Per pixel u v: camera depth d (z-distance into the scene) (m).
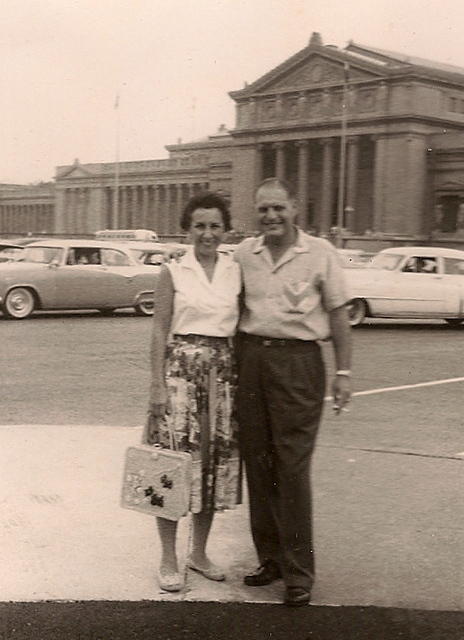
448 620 4.49
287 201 4.62
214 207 4.70
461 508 6.27
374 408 10.52
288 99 94.94
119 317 22.38
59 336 17.55
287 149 98.25
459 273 22.02
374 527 5.82
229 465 4.77
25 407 10.01
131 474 4.69
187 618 4.45
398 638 4.29
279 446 4.65
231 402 4.75
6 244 28.02
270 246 4.73
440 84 86.00
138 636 4.25
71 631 4.27
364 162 93.69
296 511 4.62
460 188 83.50
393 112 85.00
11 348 15.40
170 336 4.78
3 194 142.50
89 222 122.56
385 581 4.94
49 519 5.78
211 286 4.70
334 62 89.81
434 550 5.41
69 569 4.99
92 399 10.65
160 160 113.62
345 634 4.32
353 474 7.18
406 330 21.20
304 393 4.66
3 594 4.65
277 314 4.64
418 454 7.95
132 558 5.16
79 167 123.94
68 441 7.94
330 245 4.74
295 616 4.50
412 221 84.94
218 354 4.70
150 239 64.06
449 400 11.16
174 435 4.66
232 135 100.50
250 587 4.85
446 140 84.38
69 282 21.48
